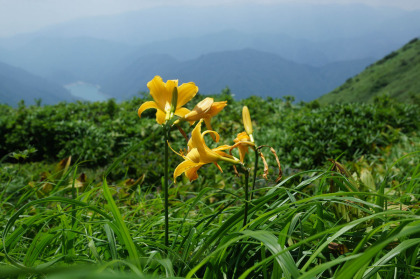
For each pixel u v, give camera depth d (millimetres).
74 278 503
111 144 8172
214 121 10000
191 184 4559
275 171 4855
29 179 4410
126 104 13336
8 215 2156
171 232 1910
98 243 1479
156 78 1420
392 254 1021
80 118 10930
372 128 7734
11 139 8383
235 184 4395
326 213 1667
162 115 1458
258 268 1348
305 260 1452
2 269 541
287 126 8414
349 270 787
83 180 3721
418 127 8438
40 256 1594
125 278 573
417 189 2904
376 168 4859
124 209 2844
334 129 7277
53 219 2203
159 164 5547
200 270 1438
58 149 8625
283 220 1575
